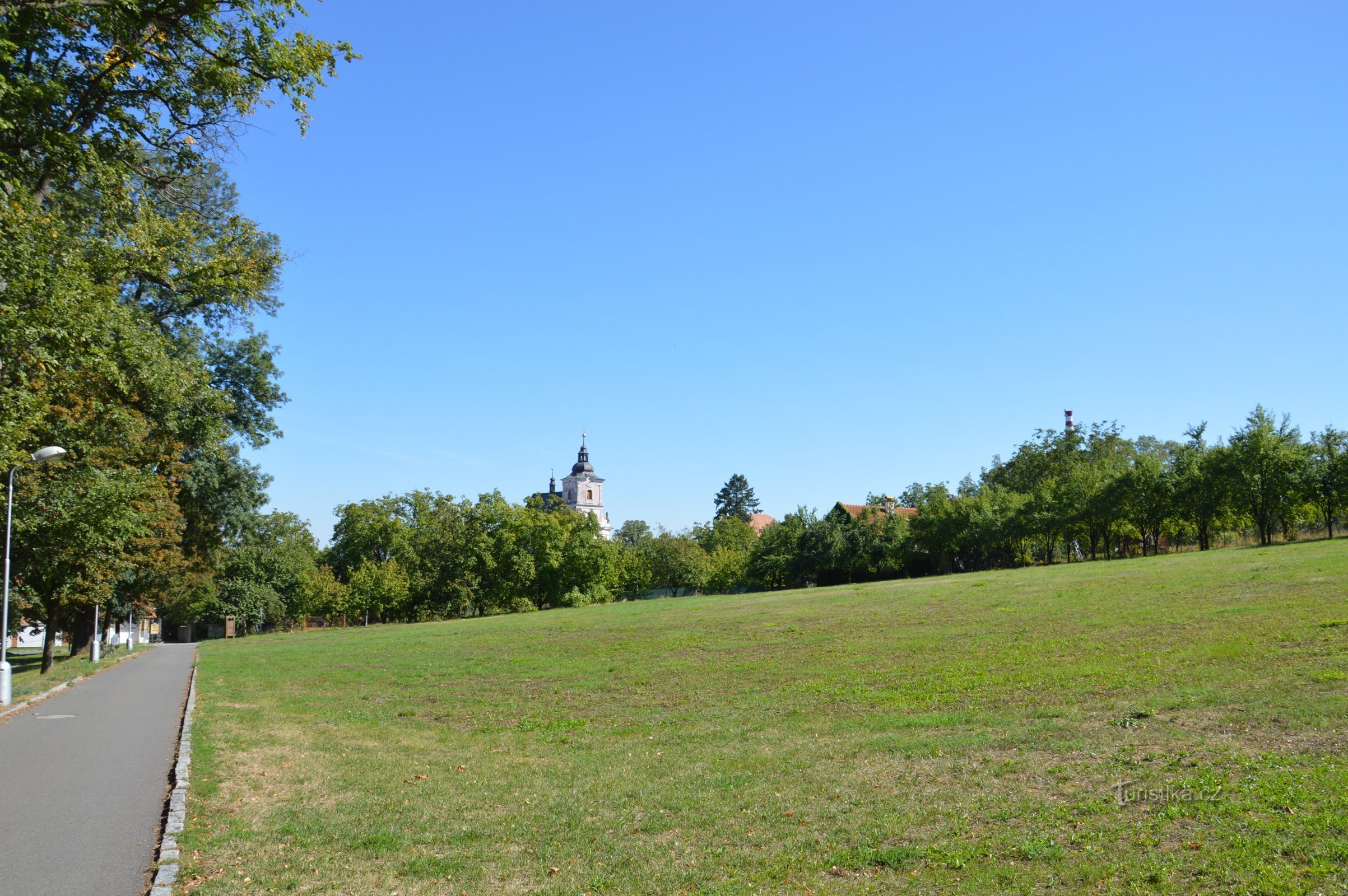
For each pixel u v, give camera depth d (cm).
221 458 4006
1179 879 654
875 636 2823
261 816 1038
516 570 8031
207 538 4519
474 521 8294
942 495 8075
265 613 9162
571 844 899
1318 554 3791
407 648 3975
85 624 4728
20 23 1526
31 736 1708
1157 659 1714
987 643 2320
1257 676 1406
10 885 815
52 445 2630
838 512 8331
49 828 1009
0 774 1320
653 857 846
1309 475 5788
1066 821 826
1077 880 676
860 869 767
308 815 1041
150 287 3077
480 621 6369
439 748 1514
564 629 4500
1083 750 1098
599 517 15775
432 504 9769
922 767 1114
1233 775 895
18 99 1507
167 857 872
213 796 1143
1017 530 7275
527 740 1572
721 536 10888
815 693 1850
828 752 1255
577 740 1542
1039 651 2052
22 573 3159
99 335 2061
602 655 3077
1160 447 11444
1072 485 7088
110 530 2902
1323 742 986
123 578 4138
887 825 877
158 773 1321
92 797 1165
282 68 1805
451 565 8244
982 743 1198
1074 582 3966
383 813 1047
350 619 9581
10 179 1622
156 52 1769
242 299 2767
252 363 4019
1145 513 6612
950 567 8206
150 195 2170
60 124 1691
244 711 2025
